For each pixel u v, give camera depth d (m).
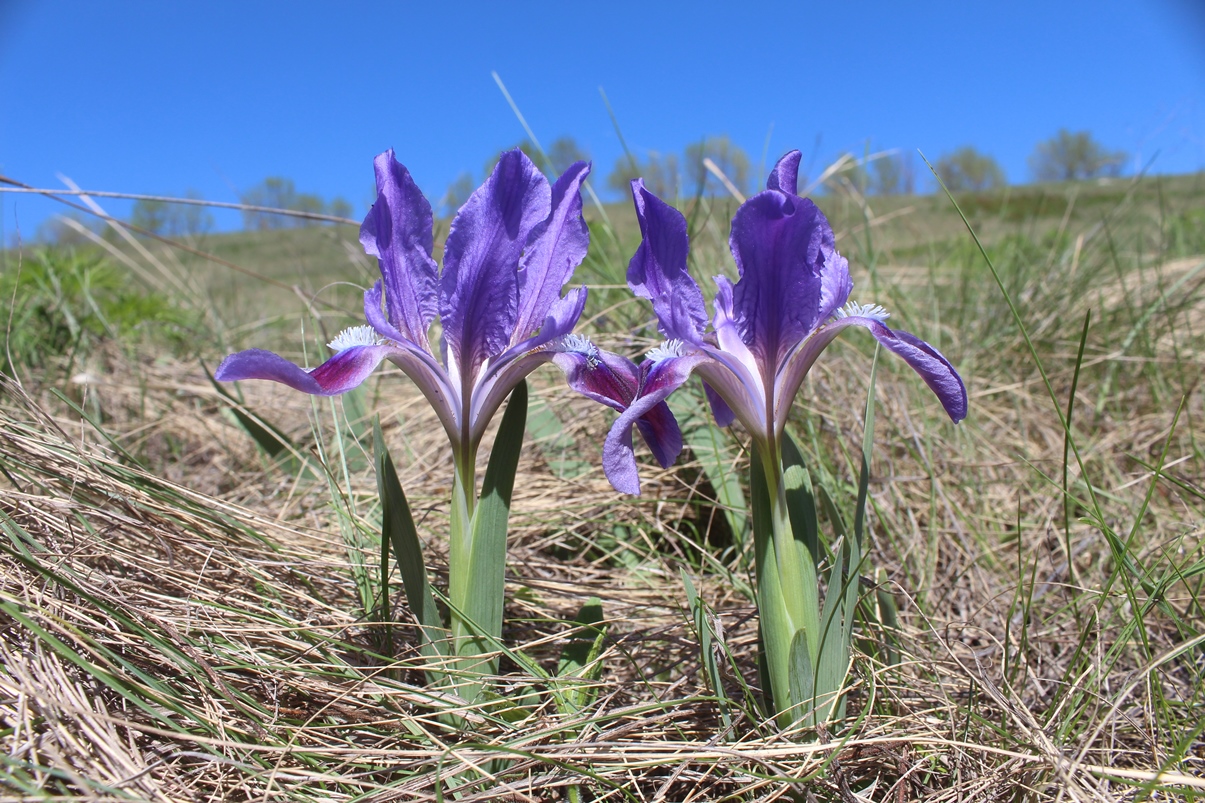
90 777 0.18
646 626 0.30
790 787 0.21
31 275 0.60
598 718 0.22
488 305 0.22
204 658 0.22
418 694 0.22
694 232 0.46
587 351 0.24
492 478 0.22
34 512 0.26
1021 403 0.48
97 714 0.19
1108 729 0.24
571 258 0.23
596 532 0.38
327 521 0.36
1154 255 0.70
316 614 0.27
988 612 0.31
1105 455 0.41
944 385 0.21
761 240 0.21
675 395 0.39
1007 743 0.23
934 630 0.26
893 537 0.34
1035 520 0.37
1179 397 0.45
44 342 0.55
